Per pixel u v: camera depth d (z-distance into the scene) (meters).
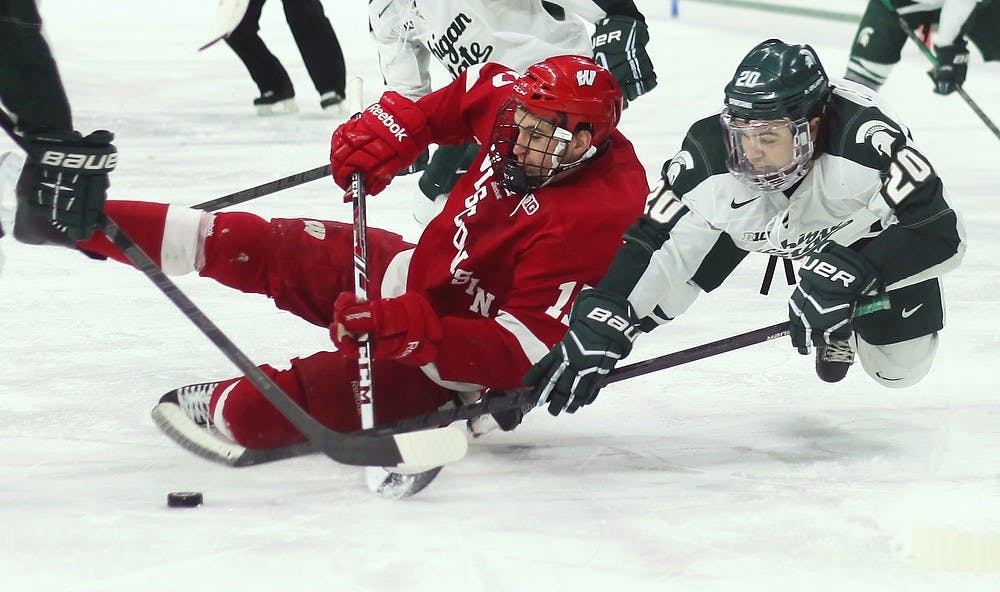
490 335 8.31
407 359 8.20
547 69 8.39
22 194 7.77
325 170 10.73
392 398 8.65
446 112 9.77
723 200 8.38
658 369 8.88
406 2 12.46
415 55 13.18
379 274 9.59
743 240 8.61
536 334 8.40
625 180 8.77
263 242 9.32
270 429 8.37
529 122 8.33
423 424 8.16
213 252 9.20
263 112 25.33
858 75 20.55
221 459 8.12
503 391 8.29
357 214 9.23
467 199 8.91
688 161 8.45
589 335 8.12
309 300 9.53
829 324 8.26
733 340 8.96
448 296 8.91
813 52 8.12
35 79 7.30
